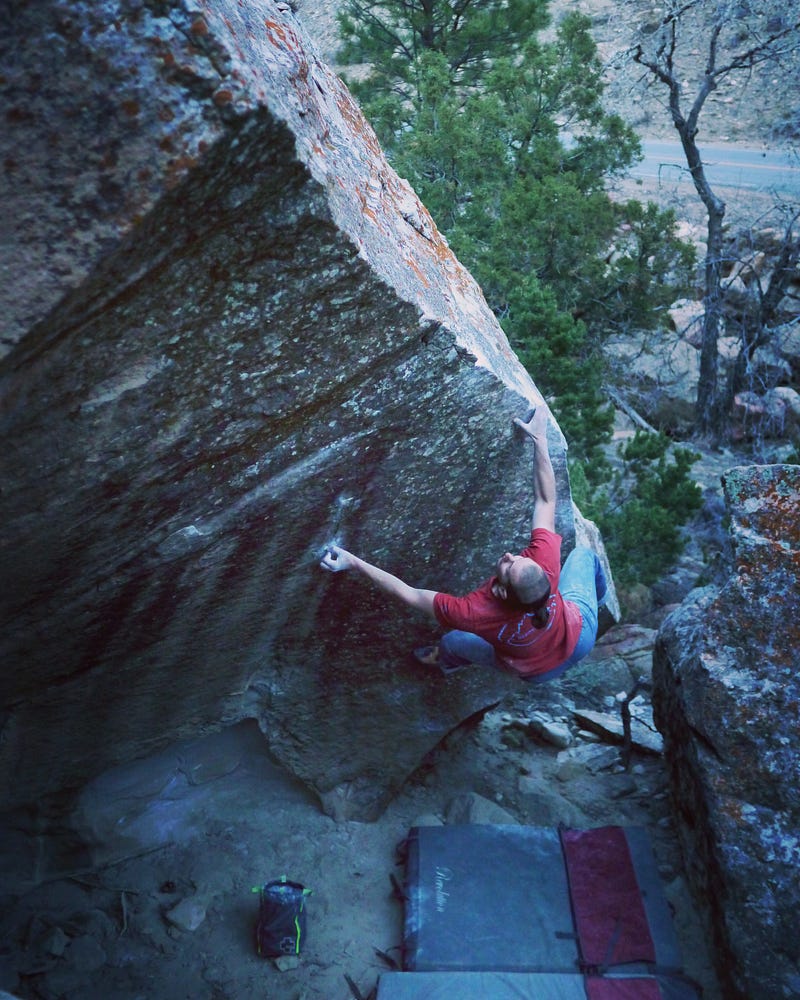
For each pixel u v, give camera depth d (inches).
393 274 131.3
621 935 185.5
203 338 114.4
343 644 195.0
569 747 262.4
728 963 176.1
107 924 197.5
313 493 152.0
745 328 792.9
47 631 152.1
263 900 189.2
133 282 102.5
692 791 200.4
